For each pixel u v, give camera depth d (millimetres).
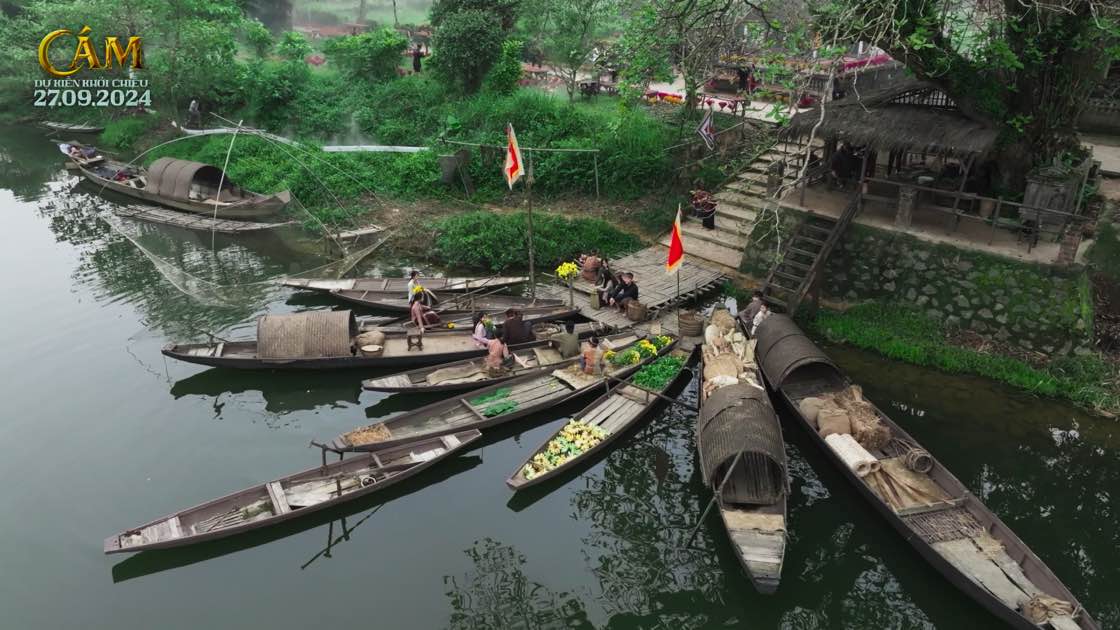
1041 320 16984
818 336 18719
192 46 36281
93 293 22344
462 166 27828
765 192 23516
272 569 12836
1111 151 22391
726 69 28500
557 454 14594
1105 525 13109
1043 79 17578
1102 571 12234
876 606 12094
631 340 18266
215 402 17234
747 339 17672
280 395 17594
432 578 12562
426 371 17062
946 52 17016
